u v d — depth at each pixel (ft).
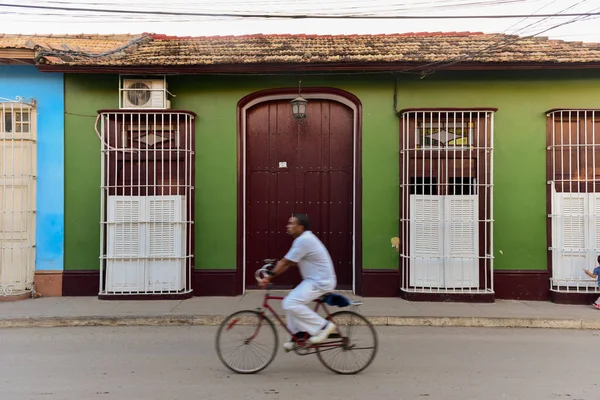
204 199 28.40
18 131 28.45
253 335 16.37
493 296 26.48
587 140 27.48
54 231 28.19
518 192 27.71
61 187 28.22
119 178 27.99
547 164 27.58
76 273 27.99
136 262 27.04
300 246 15.64
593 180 27.12
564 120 27.63
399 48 29.01
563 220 27.14
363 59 26.91
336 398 13.87
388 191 27.99
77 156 28.25
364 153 28.12
